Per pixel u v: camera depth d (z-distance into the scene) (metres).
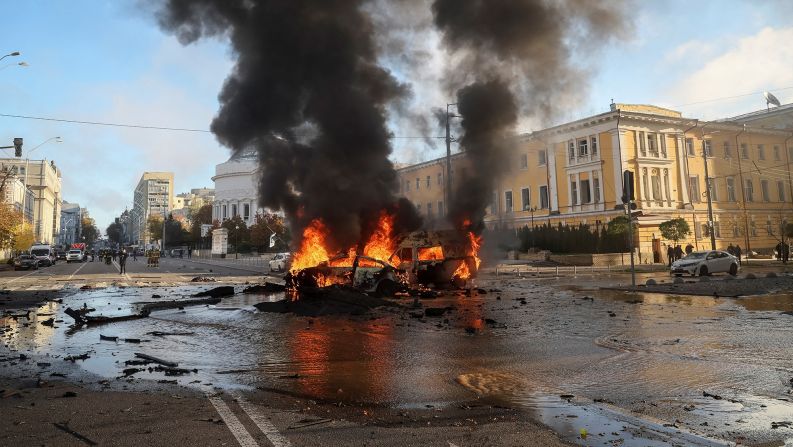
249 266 46.06
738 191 49.28
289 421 4.30
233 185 90.31
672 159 45.09
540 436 3.95
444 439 3.88
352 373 6.12
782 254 35.31
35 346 8.11
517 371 6.14
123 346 8.09
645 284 18.94
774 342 7.78
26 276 30.64
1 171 49.16
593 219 43.50
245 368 6.43
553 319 10.63
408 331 9.30
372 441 3.83
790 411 4.54
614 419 4.35
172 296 16.86
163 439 3.86
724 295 14.69
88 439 3.86
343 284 14.92
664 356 6.88
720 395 5.04
